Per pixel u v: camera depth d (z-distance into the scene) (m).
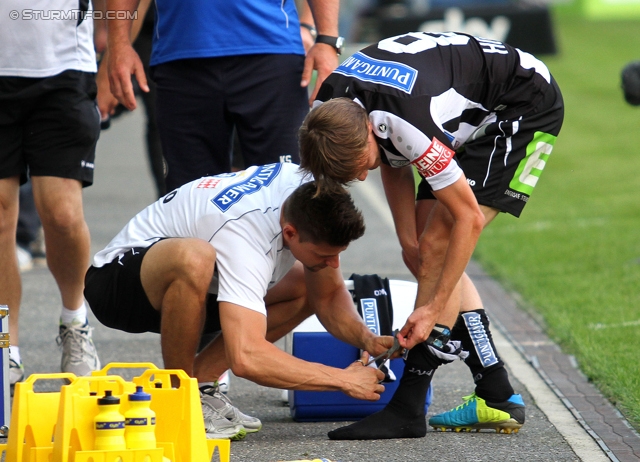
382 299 15.34
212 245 13.26
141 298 13.80
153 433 10.94
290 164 14.08
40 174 16.67
